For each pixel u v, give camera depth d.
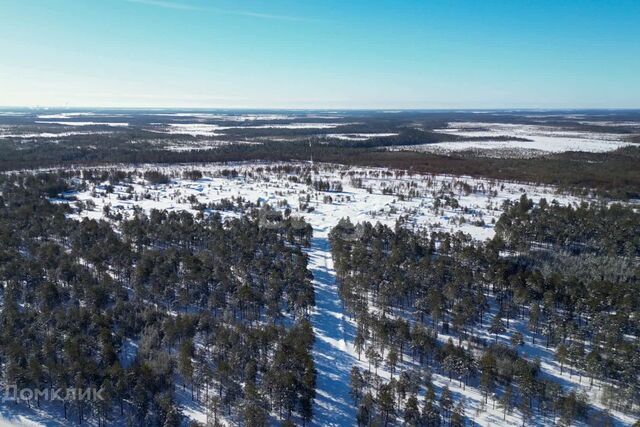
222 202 137.25
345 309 79.38
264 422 51.19
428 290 78.00
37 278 76.81
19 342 59.72
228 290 77.12
